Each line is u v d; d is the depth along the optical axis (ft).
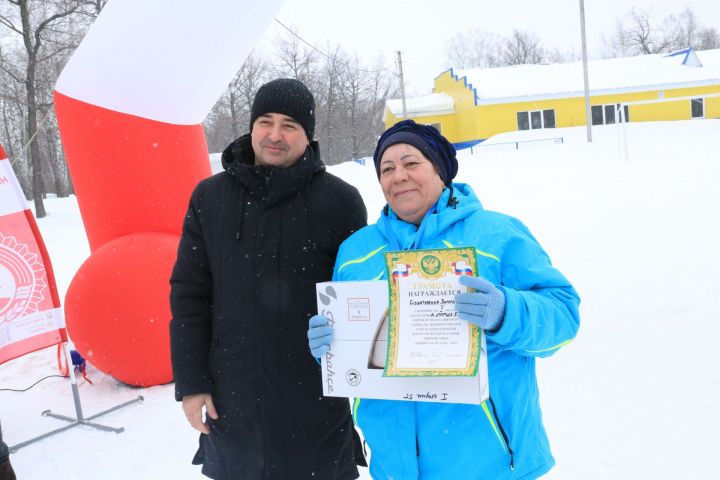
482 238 5.18
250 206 6.70
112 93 13.17
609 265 20.02
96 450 11.09
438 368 4.51
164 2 12.04
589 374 12.17
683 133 62.13
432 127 5.73
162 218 14.08
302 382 6.60
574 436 9.82
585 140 66.08
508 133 80.28
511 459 5.05
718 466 8.61
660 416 10.19
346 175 58.80
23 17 68.54
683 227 23.73
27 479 10.20
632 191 32.19
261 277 6.55
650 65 91.30
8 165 11.66
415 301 4.72
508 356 5.18
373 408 5.56
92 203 14.06
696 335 13.51
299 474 6.59
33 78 70.69
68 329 13.98
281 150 6.79
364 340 5.07
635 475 8.59
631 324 14.65
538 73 92.02
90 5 76.95
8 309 11.58
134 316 13.32
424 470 5.27
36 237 11.95
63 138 14.08
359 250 5.90
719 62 92.79
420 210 5.57
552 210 30.07
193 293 6.85
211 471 6.83
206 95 13.83
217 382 6.65
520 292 4.74
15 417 13.06
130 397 13.61
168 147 13.89
